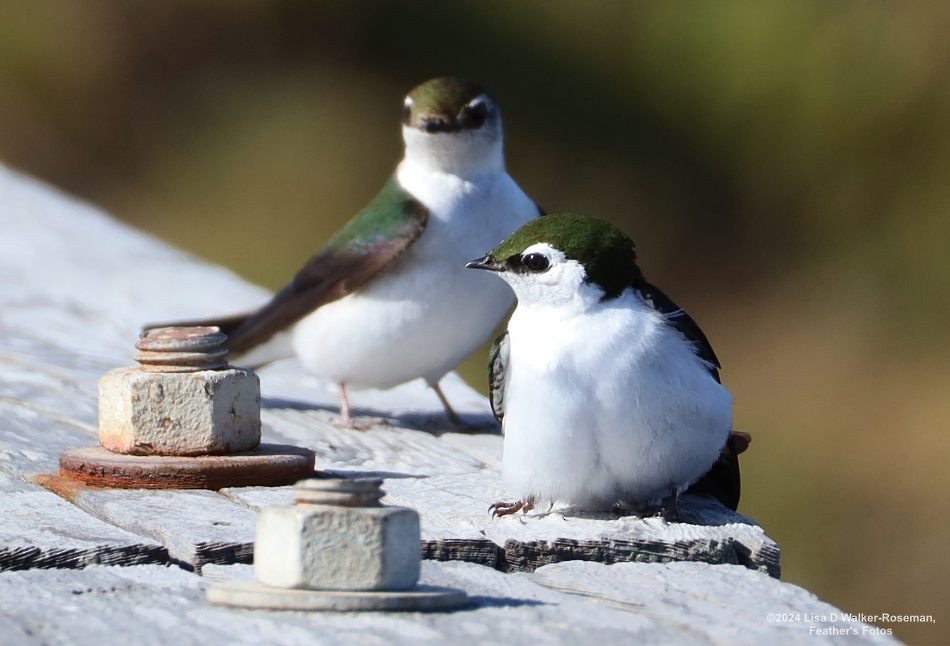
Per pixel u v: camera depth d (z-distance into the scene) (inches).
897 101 1026.7
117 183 1173.1
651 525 238.5
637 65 1115.9
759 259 1058.7
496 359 280.5
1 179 660.1
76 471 265.4
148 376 268.8
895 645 181.8
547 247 259.1
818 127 1048.8
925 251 1000.2
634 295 264.2
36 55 1179.9
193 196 1154.0
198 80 1185.4
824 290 1020.5
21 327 434.3
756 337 1016.9
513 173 1135.6
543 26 1143.6
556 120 1133.7
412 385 421.1
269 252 1117.7
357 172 1147.3
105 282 501.0
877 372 952.3
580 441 256.1
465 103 381.7
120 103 1185.4
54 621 185.0
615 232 263.3
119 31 1189.7
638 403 252.7
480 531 232.7
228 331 427.2
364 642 178.5
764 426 921.5
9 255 531.5
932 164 1013.8
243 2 1186.6
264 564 193.3
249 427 275.3
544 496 264.5
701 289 1072.8
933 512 829.2
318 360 384.8
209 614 187.2
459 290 375.6
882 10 1039.0
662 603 198.7
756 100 1072.8
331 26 1178.6
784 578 804.6
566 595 203.2
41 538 219.9
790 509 846.5
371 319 374.6
